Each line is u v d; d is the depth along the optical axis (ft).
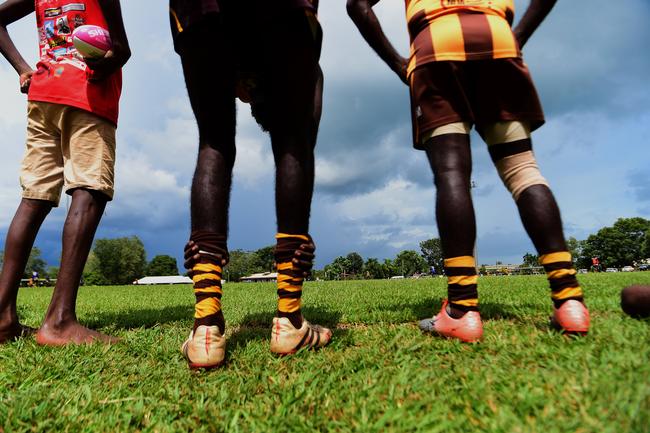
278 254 6.92
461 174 7.12
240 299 19.34
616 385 4.19
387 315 11.16
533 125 7.63
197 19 6.53
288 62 6.74
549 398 4.17
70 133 9.53
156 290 37.52
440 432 3.74
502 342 6.48
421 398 4.55
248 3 6.68
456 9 7.27
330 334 7.62
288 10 6.63
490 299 14.14
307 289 28.35
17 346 8.74
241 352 7.23
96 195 9.61
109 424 4.55
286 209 6.89
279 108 6.97
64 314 8.93
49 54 9.75
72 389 5.85
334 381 5.41
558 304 6.97
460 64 7.14
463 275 6.95
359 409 4.41
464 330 6.83
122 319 12.84
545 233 6.98
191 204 6.70
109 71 9.51
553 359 5.44
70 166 9.48
